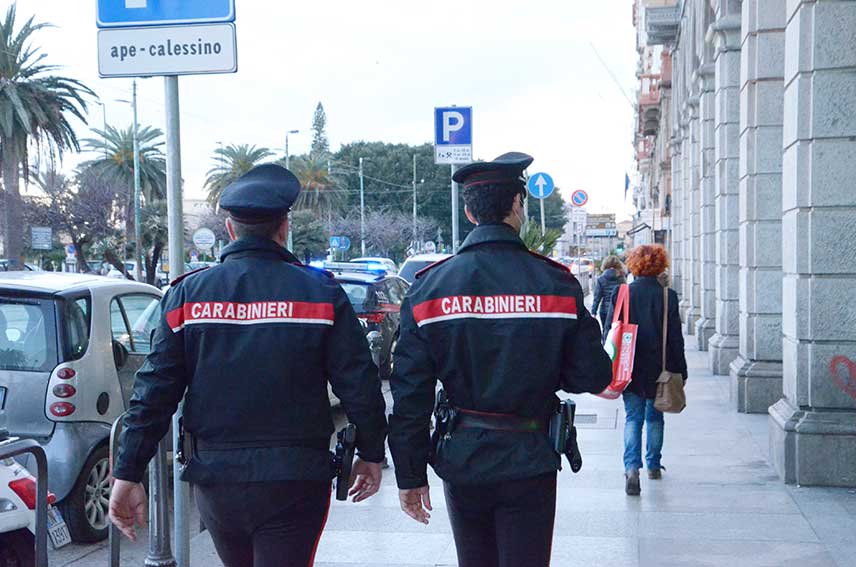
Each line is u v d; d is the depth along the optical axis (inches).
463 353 135.7
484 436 135.3
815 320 291.0
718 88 550.6
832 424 292.4
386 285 622.5
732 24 531.5
